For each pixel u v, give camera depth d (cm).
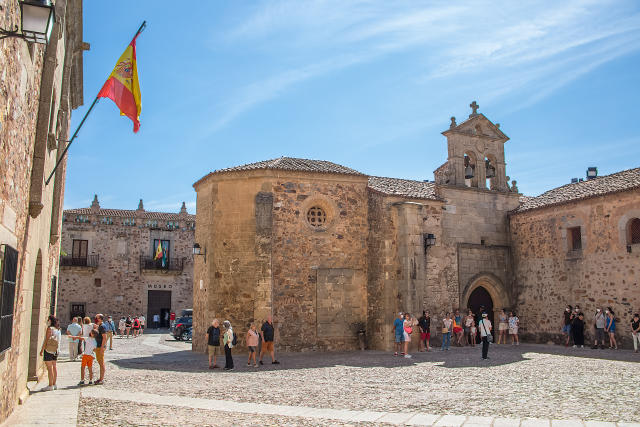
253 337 1605
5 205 646
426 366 1506
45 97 921
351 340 2083
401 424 744
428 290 2166
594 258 2050
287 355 1903
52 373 1091
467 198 2358
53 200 1434
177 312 4006
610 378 1199
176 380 1252
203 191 2153
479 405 889
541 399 939
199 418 789
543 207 2278
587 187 2247
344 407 885
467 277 2291
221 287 1978
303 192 2088
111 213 3947
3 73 598
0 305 622
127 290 3875
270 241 1966
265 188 2019
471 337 2173
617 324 1938
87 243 3816
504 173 2506
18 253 758
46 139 912
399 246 2075
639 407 849
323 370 1447
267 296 1928
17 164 723
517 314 2384
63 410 842
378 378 1270
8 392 754
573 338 2086
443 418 781
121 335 3366
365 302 2138
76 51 1438
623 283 1928
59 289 3706
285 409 866
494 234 2416
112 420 769
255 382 1212
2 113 604
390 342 2022
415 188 2342
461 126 2417
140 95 1036
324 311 2052
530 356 1733
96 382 1181
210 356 1525
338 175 2144
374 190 2177
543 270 2275
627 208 1933
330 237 2108
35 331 1147
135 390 1082
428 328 2003
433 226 2230
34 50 802
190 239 4128
